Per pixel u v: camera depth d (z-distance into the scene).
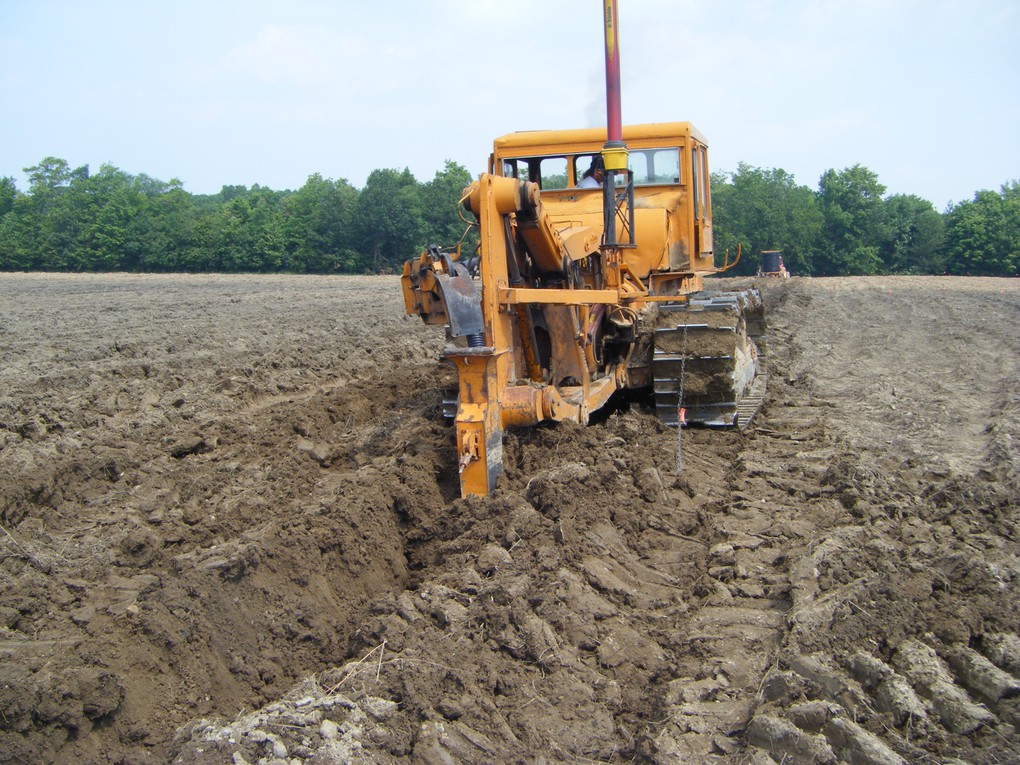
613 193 7.75
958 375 13.24
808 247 56.81
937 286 36.47
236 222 62.44
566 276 7.83
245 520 6.79
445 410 8.40
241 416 10.12
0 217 76.56
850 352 16.23
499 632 4.99
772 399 11.38
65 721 4.26
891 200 61.91
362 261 61.62
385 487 6.91
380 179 60.28
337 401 10.66
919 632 4.88
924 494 7.29
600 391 8.58
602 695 4.62
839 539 6.12
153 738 4.47
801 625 4.82
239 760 3.92
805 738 3.92
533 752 4.18
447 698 4.45
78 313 22.42
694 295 10.59
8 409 9.86
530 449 7.29
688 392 9.28
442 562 6.07
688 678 4.68
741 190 57.03
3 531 6.46
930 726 4.08
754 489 7.47
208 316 21.80
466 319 6.46
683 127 9.80
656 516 6.77
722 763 3.96
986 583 5.33
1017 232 59.28
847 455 8.20
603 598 5.51
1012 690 4.31
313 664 5.24
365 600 5.92
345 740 4.04
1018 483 7.35
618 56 7.49
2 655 4.79
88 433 9.21
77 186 70.31
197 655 4.99
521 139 9.94
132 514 7.09
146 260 62.09
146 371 12.67
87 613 5.39
